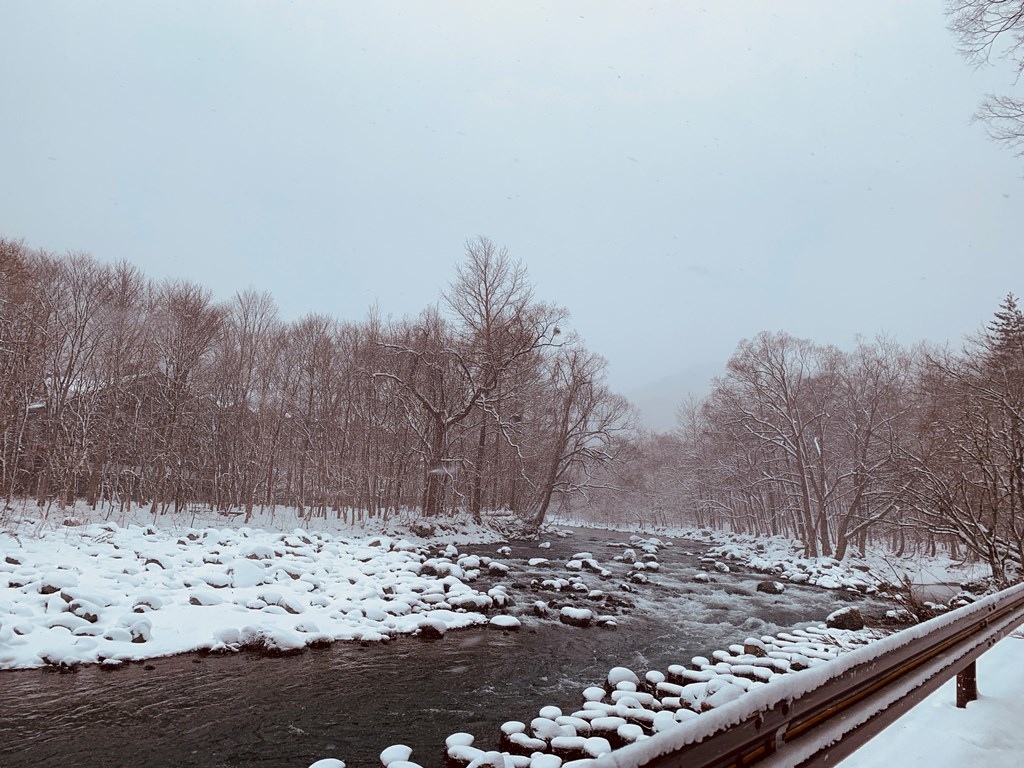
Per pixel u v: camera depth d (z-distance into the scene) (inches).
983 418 673.0
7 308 1047.6
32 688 358.3
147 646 421.4
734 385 1929.1
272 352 1528.1
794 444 1584.6
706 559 1264.8
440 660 462.3
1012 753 185.6
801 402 1786.4
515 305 1465.3
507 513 1644.9
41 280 1193.4
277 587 580.4
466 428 1497.3
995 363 761.6
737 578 1011.9
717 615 691.4
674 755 85.1
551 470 1561.3
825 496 1497.3
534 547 1254.9
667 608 709.3
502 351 1429.6
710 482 2481.5
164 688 371.6
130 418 1259.8
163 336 1353.3
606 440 1624.0
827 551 1441.9
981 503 655.1
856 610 661.9
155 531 793.6
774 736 112.3
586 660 485.4
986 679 270.5
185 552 658.8
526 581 797.2
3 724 315.3
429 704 376.8
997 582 622.5
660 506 2878.9
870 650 147.0
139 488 1273.4
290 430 1497.3
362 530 1232.2
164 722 328.8
